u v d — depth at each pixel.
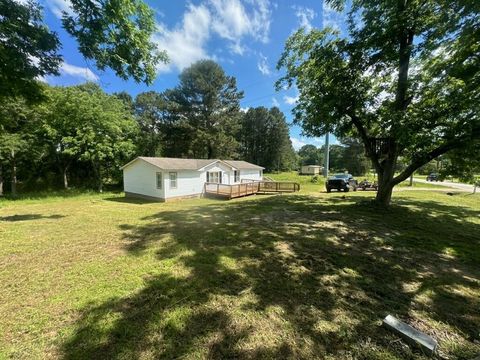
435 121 6.76
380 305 2.89
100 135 18.11
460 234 6.04
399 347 2.19
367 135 9.89
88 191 19.08
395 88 9.09
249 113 51.41
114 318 2.53
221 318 2.55
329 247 4.79
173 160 16.67
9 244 4.93
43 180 20.67
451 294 3.19
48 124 16.75
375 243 5.13
